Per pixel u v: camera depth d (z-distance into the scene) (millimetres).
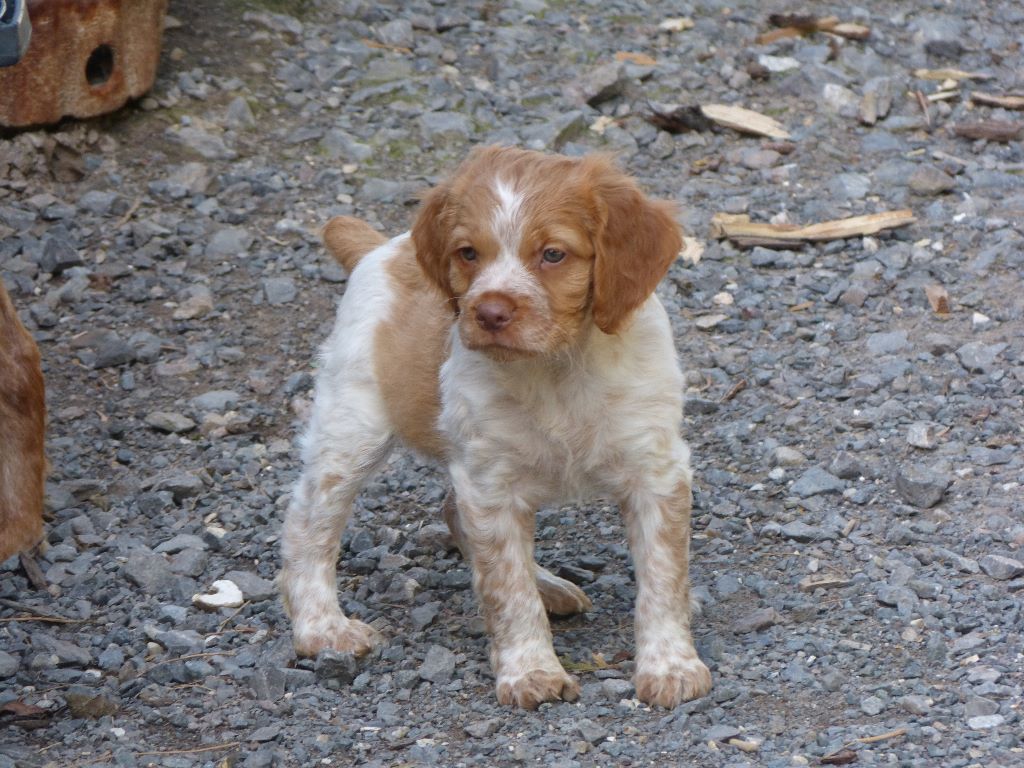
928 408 9164
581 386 6277
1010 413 9055
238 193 12477
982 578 7234
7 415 6578
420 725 6273
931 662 6434
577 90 13844
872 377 9609
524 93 14031
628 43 14984
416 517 8602
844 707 6105
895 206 12000
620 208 6172
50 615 7605
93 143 12859
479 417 6410
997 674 6203
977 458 8523
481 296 5977
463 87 14086
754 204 12148
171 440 9609
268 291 11211
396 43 14859
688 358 10125
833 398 9477
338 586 7855
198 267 11594
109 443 9578
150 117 13258
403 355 6992
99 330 10742
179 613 7543
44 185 12461
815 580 7328
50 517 8680
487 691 6559
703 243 11609
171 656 7121
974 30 15359
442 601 7578
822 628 6836
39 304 11055
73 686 6766
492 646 6547
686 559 6453
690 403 9453
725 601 7246
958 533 7734
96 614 7648
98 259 11594
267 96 13820
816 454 8812
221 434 9641
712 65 14570
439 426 6777
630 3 15898
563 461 6434
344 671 6715
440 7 15625
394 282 7203
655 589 6387
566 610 7242
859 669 6434
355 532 8414
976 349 9773
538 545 8164
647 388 6324
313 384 10141
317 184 12625
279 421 9828
